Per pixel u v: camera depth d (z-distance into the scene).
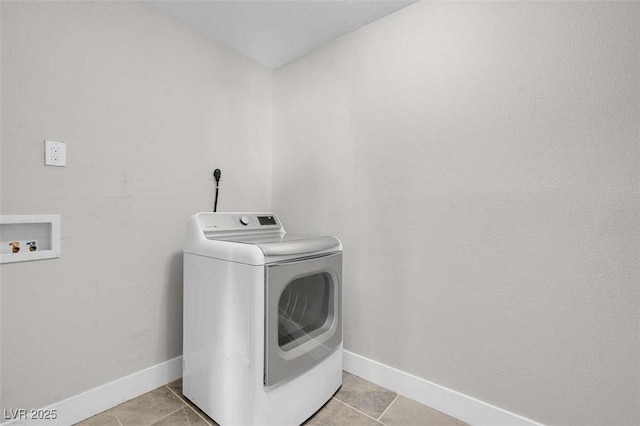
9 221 1.21
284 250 1.31
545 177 1.26
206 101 1.93
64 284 1.37
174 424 1.39
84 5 1.42
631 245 1.10
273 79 2.36
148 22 1.65
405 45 1.65
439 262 1.53
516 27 1.32
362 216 1.82
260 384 1.23
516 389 1.33
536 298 1.28
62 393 1.37
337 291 1.63
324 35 1.93
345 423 1.42
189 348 1.56
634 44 1.09
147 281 1.66
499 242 1.36
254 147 2.23
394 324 1.69
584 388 1.18
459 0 1.47
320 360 1.52
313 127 2.08
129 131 1.58
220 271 1.38
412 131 1.62
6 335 1.23
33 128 1.28
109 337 1.52
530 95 1.29
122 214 1.56
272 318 1.26
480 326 1.42
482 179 1.41
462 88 1.46
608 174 1.13
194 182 1.87
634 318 1.09
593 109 1.16
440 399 1.51
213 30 1.88
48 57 1.31
